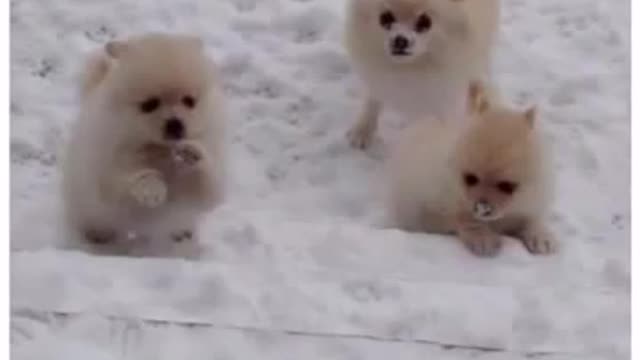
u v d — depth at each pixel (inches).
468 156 60.1
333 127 73.8
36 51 76.1
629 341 51.9
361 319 51.9
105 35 78.3
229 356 49.7
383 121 75.2
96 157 57.9
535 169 60.4
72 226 61.0
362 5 70.1
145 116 56.6
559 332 52.2
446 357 50.8
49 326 50.4
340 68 77.6
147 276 53.3
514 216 61.4
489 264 58.7
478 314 52.6
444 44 69.6
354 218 67.0
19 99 72.4
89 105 58.6
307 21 80.0
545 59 78.7
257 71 76.6
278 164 70.9
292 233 59.9
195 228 60.8
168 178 58.4
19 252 55.4
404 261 58.1
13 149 68.9
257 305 52.2
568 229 65.1
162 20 79.5
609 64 78.7
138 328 50.6
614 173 70.1
